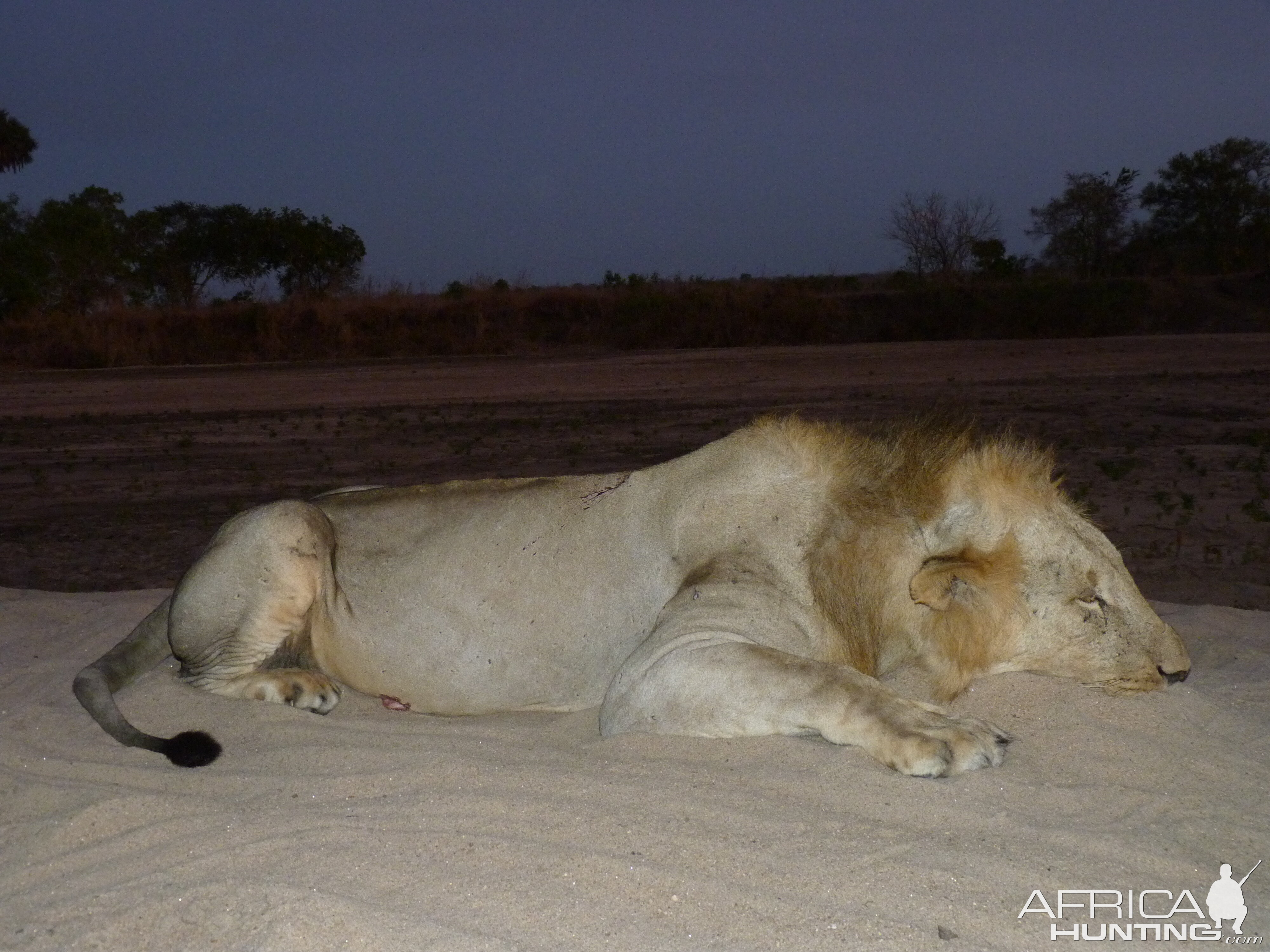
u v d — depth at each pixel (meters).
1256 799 4.27
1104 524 9.92
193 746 4.84
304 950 3.36
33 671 6.46
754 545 5.22
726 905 3.49
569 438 16.55
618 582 5.42
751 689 4.59
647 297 42.84
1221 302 41.06
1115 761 4.54
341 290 51.50
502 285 47.34
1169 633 5.12
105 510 12.23
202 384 29.66
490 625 5.49
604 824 4.01
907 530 5.15
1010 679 5.29
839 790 4.17
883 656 5.25
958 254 53.09
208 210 59.41
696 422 18.09
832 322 41.34
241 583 5.69
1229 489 11.33
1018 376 24.20
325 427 19.20
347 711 5.71
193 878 3.86
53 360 38.34
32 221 53.47
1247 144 56.81
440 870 3.77
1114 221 56.84
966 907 3.47
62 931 3.60
